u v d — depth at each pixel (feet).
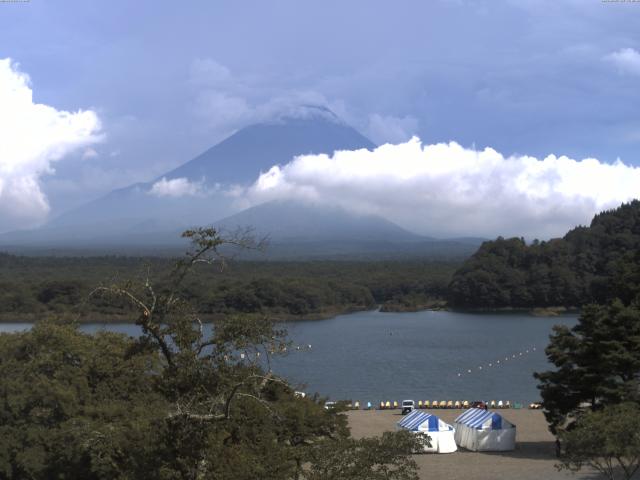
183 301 99.30
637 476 167.94
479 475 181.47
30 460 141.49
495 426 222.28
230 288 590.14
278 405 130.93
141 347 97.91
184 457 96.07
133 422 121.08
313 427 141.38
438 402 329.52
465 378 418.72
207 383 96.53
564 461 145.28
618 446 124.06
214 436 95.81
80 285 623.36
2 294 620.08
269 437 103.96
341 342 578.25
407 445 99.04
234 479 91.76
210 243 95.76
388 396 367.04
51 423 155.53
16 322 592.60
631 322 204.74
